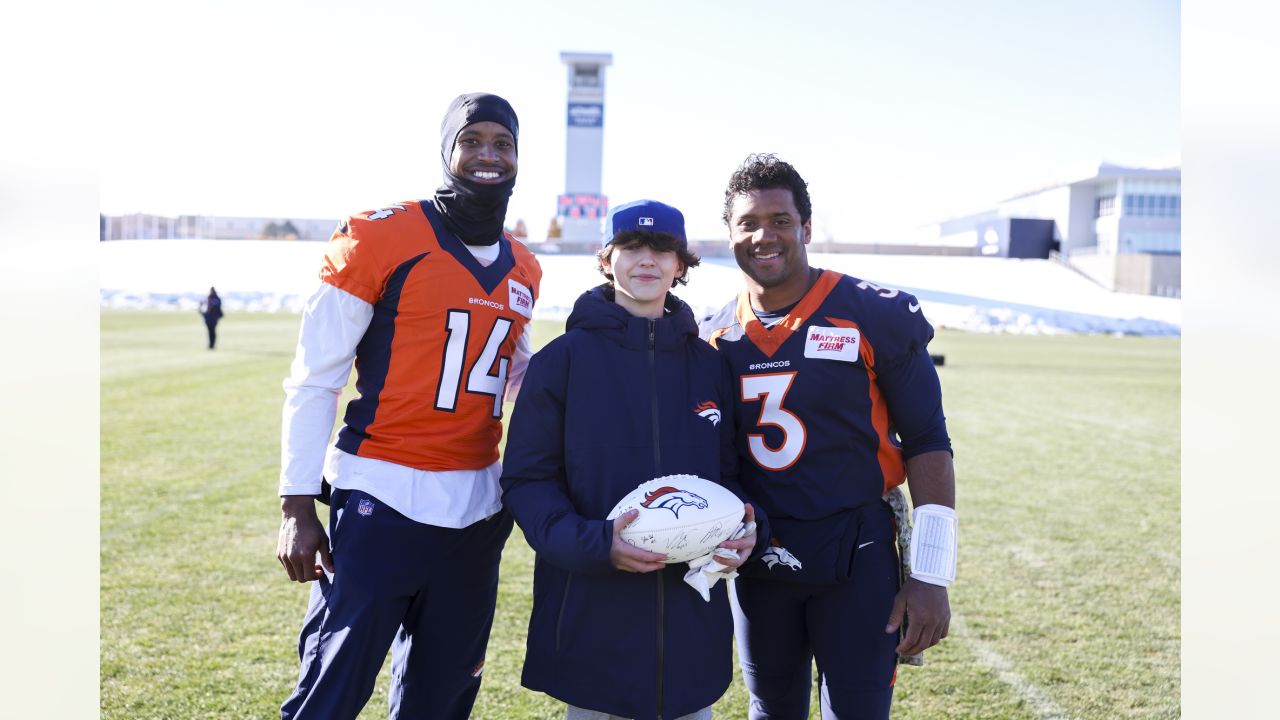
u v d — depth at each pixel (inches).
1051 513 226.7
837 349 82.4
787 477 83.5
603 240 83.9
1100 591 166.6
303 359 81.0
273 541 185.8
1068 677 128.5
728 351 87.4
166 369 489.1
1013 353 758.5
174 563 170.7
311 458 80.2
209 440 295.1
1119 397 468.1
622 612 77.5
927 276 1534.2
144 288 1209.4
